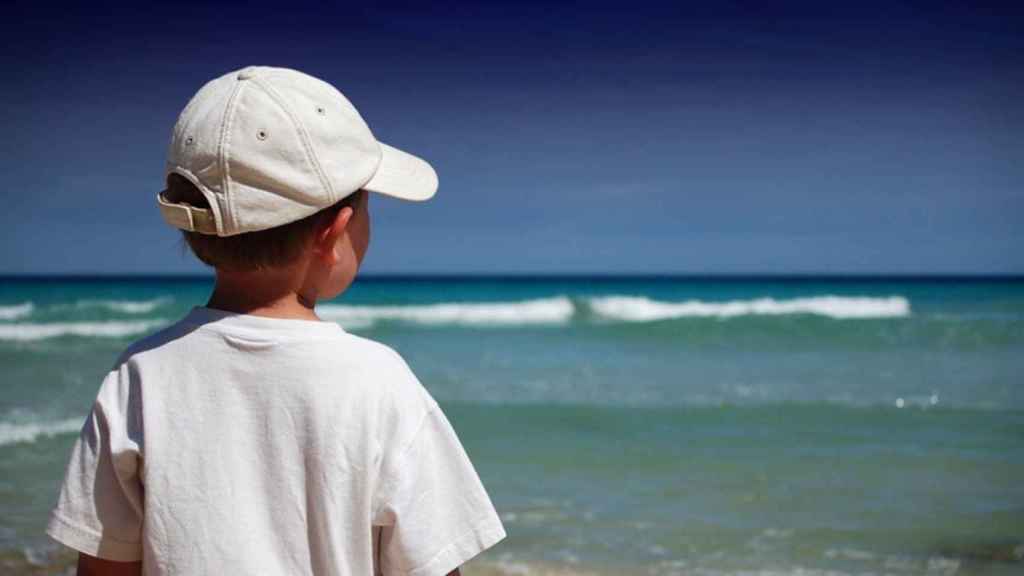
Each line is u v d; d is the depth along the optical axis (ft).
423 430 3.87
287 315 3.96
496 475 25.81
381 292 158.61
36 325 74.13
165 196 3.98
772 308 88.94
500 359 57.67
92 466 3.93
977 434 31.96
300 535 3.74
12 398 38.70
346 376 3.82
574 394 41.60
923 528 20.71
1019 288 137.28
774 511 22.12
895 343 65.26
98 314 90.33
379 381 3.85
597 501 22.95
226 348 3.86
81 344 63.72
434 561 3.75
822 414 36.04
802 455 28.58
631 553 18.65
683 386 44.34
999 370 50.37
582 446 29.86
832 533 20.27
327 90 3.95
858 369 51.34
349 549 3.73
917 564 18.19
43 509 21.89
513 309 89.97
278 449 3.76
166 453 3.80
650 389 43.29
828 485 24.76
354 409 3.77
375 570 3.89
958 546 19.43
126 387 3.99
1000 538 20.01
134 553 3.94
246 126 3.70
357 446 3.74
